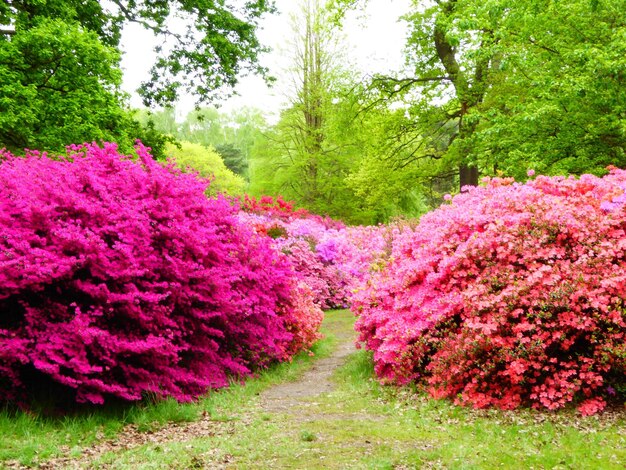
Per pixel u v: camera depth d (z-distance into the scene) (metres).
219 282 6.47
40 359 4.93
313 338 9.56
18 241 5.24
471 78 17.45
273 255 8.73
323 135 31.03
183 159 44.38
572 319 5.09
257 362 7.98
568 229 5.58
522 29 11.12
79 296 5.59
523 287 5.33
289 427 4.92
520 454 3.94
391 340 6.59
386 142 21.28
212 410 5.54
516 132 11.43
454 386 5.66
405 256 7.57
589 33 10.41
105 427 4.95
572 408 4.93
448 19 15.05
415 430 4.63
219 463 3.95
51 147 12.48
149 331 5.83
